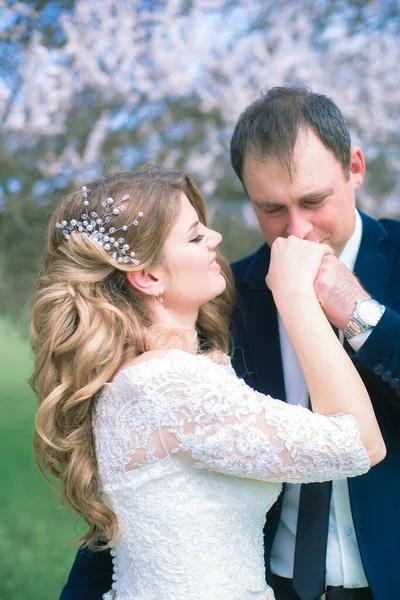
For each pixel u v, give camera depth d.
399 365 1.91
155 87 4.84
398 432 2.07
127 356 1.91
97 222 1.96
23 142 4.84
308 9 4.88
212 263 2.04
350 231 2.20
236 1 4.83
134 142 4.93
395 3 4.80
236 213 5.08
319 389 1.78
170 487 1.75
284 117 2.05
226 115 4.85
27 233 4.89
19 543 4.23
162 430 1.75
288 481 1.74
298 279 1.91
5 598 3.68
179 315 2.02
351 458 1.69
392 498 2.04
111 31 4.82
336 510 2.11
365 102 4.88
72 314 1.94
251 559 1.86
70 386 1.91
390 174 4.95
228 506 1.79
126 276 1.98
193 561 1.75
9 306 5.05
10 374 8.18
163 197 1.96
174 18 4.84
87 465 1.90
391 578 2.00
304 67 4.84
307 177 2.05
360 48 4.87
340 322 1.96
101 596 2.15
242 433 1.70
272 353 2.29
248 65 4.89
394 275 2.17
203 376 1.75
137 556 1.81
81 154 4.90
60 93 4.76
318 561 2.08
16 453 5.76
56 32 4.83
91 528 2.01
